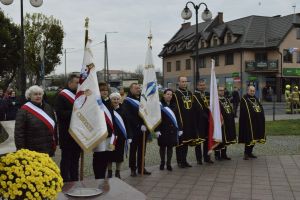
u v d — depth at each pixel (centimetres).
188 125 940
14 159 383
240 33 4756
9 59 3831
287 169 932
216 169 936
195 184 796
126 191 446
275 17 4903
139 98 888
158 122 874
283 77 4566
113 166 970
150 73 877
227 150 1209
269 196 712
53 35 4047
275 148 1236
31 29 3978
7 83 3900
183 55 5681
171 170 922
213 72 986
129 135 823
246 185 788
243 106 1048
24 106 636
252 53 4647
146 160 1048
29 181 370
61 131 708
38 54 3938
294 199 695
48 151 641
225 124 1016
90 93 664
